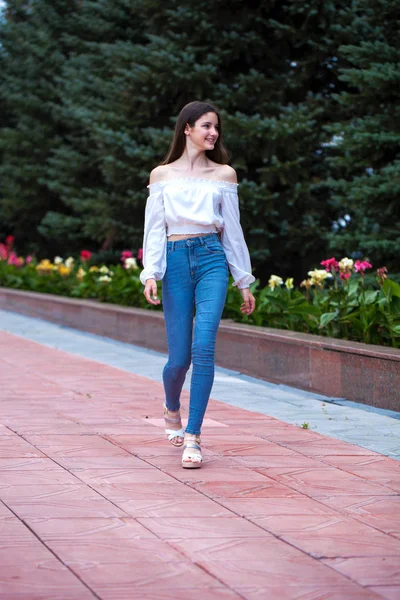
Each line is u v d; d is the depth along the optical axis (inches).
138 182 647.8
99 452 212.1
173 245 201.8
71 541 147.4
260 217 593.3
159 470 195.5
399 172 449.1
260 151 582.9
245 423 252.1
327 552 143.6
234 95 586.9
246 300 208.1
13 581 129.6
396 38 482.3
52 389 310.2
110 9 735.1
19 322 566.9
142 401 286.8
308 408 281.6
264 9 593.3
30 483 183.3
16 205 941.8
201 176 203.2
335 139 550.6
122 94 640.4
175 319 202.7
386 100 487.2
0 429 237.9
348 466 201.6
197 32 591.8
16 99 905.5
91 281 585.6
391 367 275.1
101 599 123.5
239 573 133.9
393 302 314.2
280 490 180.5
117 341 472.7
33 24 922.1
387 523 159.3
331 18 544.7
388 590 128.0
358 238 486.9
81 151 856.9
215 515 162.9
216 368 373.7
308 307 350.3
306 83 601.3
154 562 138.1
